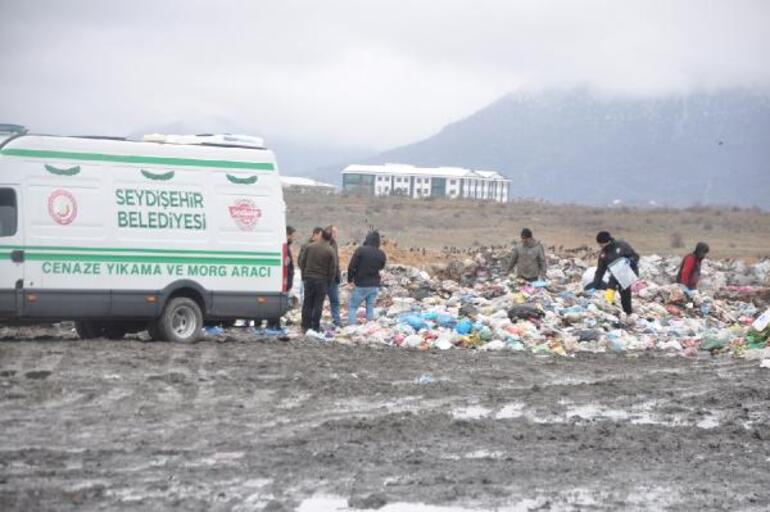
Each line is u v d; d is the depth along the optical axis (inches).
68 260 945.5
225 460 572.4
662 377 949.8
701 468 601.0
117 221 966.4
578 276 1797.5
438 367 946.7
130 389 756.0
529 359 1041.5
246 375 839.1
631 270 1295.5
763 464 617.6
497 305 1267.2
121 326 1063.0
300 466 565.3
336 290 1196.5
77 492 498.9
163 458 571.8
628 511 504.7
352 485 532.4
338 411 719.1
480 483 546.0
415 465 577.9
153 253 983.0
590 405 790.5
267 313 1040.2
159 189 987.3
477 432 669.3
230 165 1022.4
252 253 1031.6
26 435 612.1
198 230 1005.8
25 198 930.7
